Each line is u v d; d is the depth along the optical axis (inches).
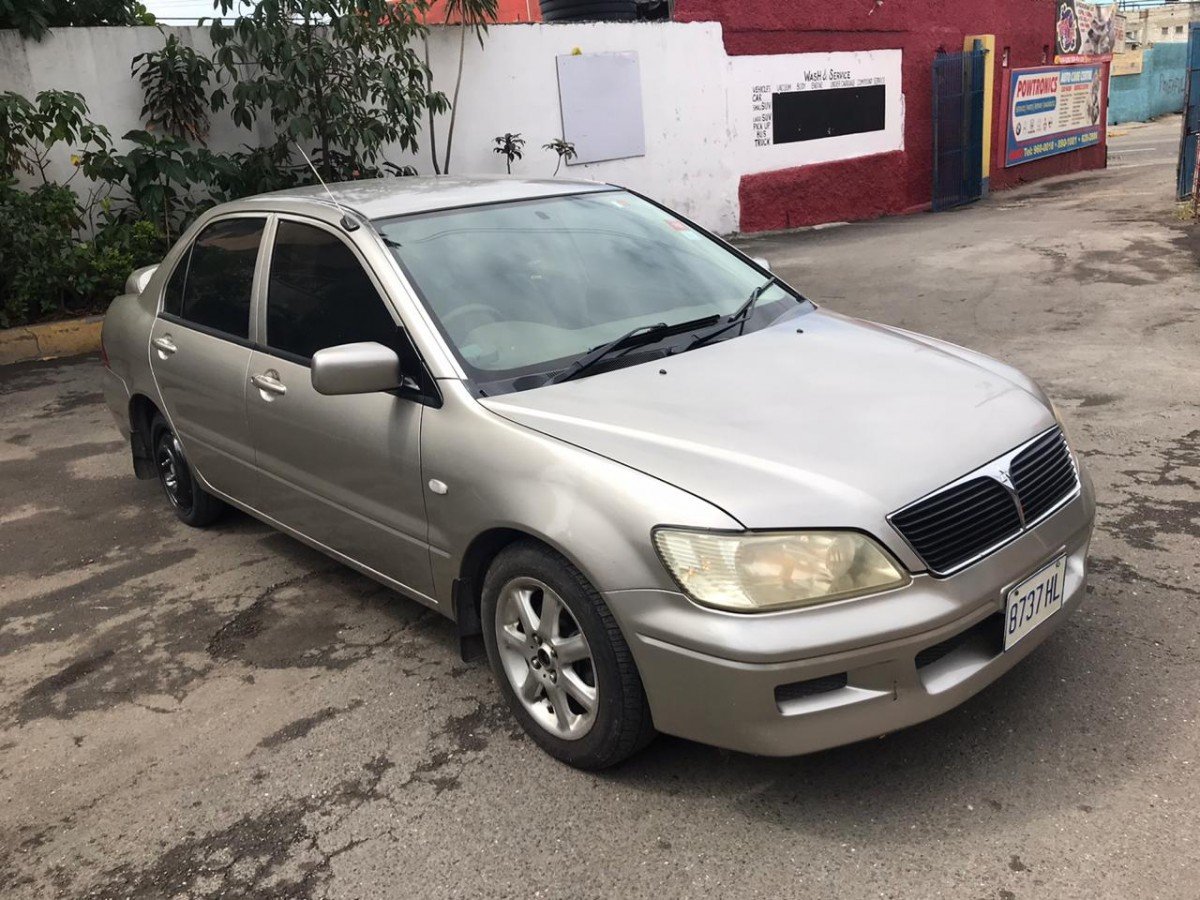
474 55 450.9
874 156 653.3
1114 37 969.5
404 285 134.2
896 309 352.5
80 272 345.4
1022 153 809.5
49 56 354.0
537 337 133.5
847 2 611.5
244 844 110.6
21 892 106.4
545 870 102.7
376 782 119.0
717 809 109.0
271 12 352.2
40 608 172.1
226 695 140.6
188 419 182.1
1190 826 101.2
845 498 100.3
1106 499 180.7
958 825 103.9
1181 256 406.6
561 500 108.6
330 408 141.4
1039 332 306.7
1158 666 128.3
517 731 126.6
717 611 98.3
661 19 548.7
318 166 392.5
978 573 104.0
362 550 145.3
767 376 125.5
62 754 130.0
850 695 99.4
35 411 287.4
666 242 162.4
